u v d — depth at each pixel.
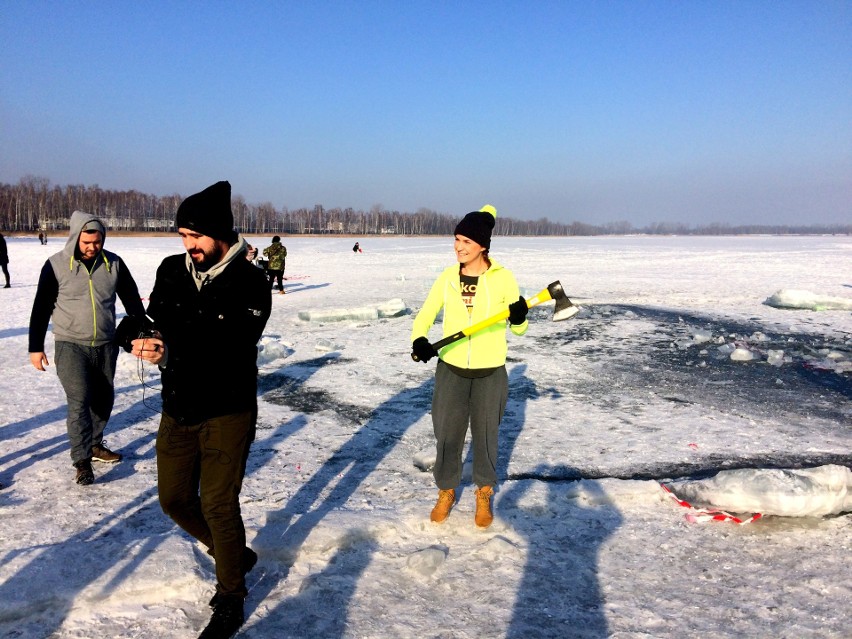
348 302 14.57
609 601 2.75
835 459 4.56
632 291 16.89
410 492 3.88
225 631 2.47
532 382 6.87
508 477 4.20
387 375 7.16
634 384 6.81
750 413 5.75
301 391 6.47
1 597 2.65
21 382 6.75
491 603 2.73
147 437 4.94
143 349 2.42
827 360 8.01
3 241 17.23
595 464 4.43
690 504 3.65
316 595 2.79
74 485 3.97
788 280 20.72
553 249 54.72
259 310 2.59
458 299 3.44
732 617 2.62
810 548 3.18
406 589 2.84
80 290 4.01
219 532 2.54
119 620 2.61
